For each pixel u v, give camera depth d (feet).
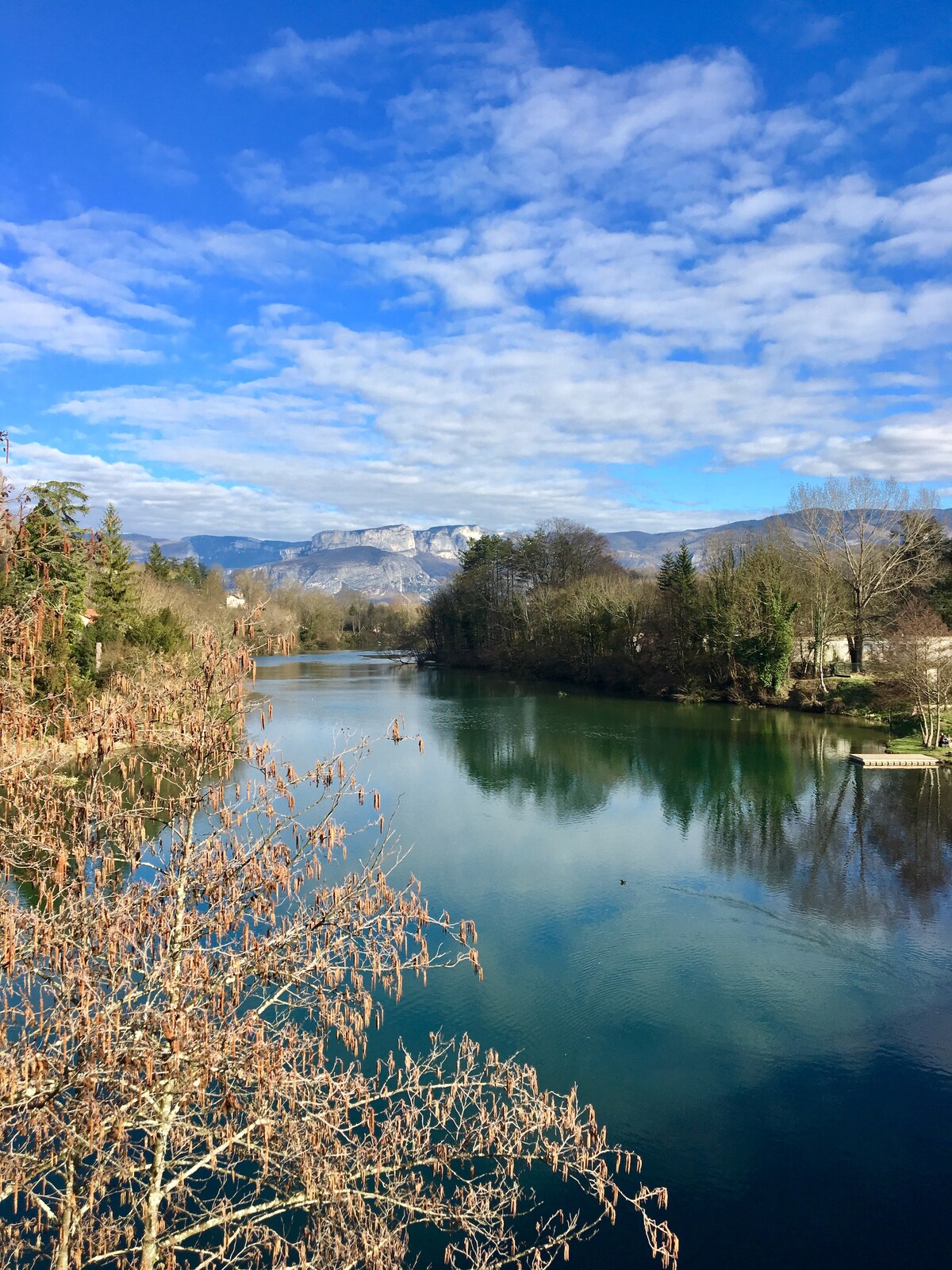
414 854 97.25
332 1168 26.21
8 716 26.40
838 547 229.25
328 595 555.69
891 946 73.92
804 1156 47.52
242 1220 31.27
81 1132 22.45
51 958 24.50
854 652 230.27
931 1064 56.44
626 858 97.25
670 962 70.38
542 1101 31.83
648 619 271.08
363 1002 28.43
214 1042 23.30
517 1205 43.50
